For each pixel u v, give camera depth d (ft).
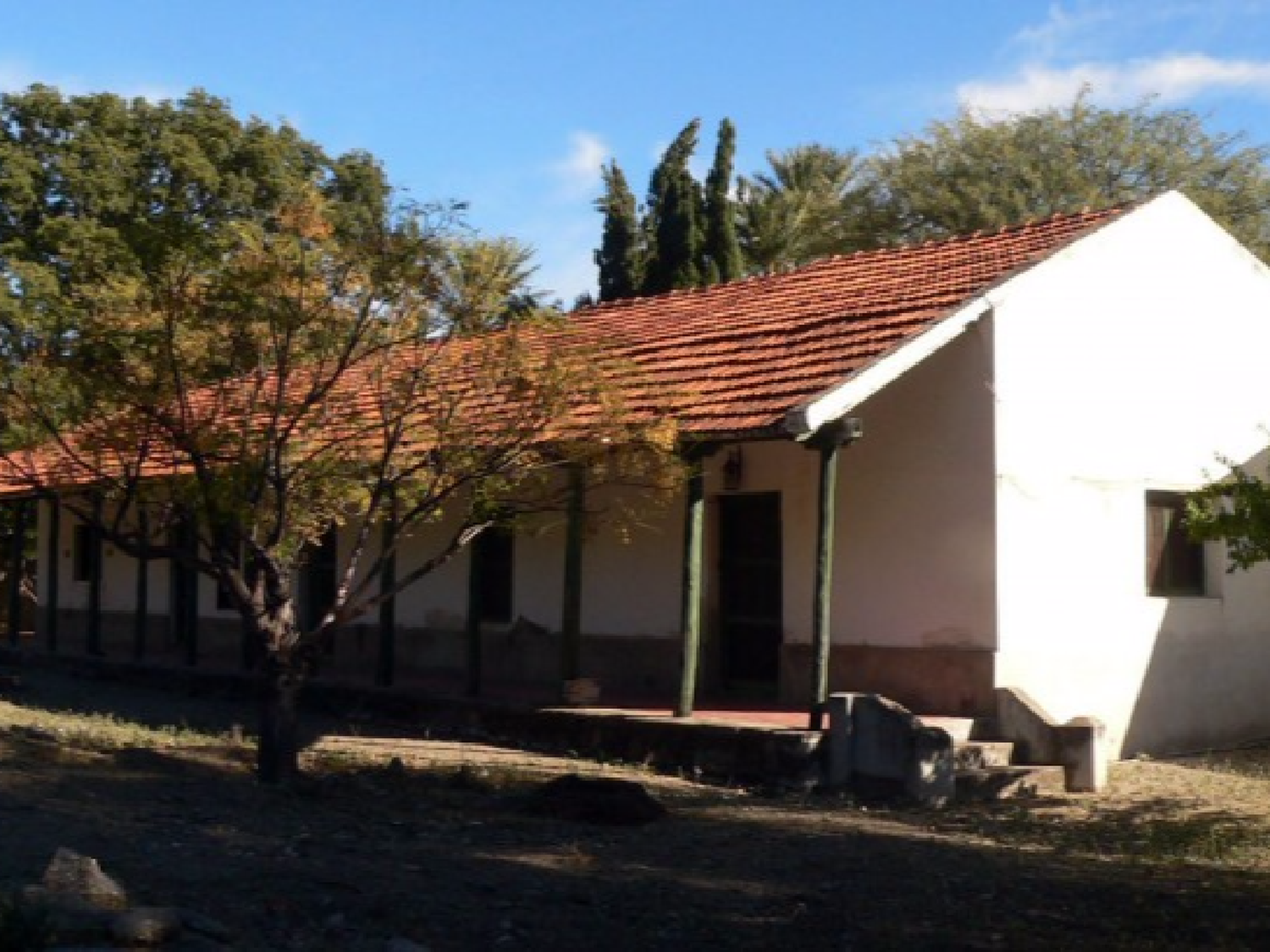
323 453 36.32
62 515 84.89
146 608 73.87
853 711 40.27
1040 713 42.75
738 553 50.98
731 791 39.91
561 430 38.11
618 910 25.90
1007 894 28.43
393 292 35.01
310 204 35.53
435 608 60.85
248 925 23.25
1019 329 45.16
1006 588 44.16
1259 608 52.29
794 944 24.30
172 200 93.15
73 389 35.94
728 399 42.83
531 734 47.11
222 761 39.96
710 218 100.68
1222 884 29.89
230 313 33.88
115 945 20.97
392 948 21.49
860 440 47.47
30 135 97.76
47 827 28.89
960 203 118.32
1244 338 52.08
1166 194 49.93
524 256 36.42
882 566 46.65
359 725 51.85
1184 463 49.78
